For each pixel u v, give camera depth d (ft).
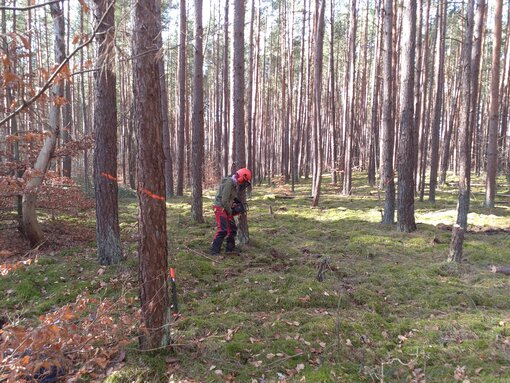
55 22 22.65
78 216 27.81
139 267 12.46
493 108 46.42
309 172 102.68
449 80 94.32
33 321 15.84
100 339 12.26
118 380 11.70
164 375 12.14
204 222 35.78
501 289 20.21
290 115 83.71
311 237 32.07
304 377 12.13
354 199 56.08
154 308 12.47
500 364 13.16
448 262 24.11
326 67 119.85
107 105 21.09
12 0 6.67
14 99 7.06
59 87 21.07
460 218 24.06
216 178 71.82
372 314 16.71
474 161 91.97
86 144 25.32
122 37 7.92
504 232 33.35
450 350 13.99
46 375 10.93
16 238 25.94
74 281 19.65
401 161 33.40
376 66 70.54
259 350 13.66
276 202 53.52
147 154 11.67
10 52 6.54
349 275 22.21
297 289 18.88
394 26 58.08
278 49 94.38
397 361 13.53
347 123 68.64
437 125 50.93
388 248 28.37
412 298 19.22
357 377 12.45
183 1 53.83
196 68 34.35
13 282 19.74
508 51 66.03
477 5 29.45
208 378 12.05
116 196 21.99
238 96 27.12
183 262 22.29
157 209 12.09
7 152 22.68
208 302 17.89
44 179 23.61
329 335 14.69
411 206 33.63
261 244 27.84
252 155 80.59
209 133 122.21
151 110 11.51
